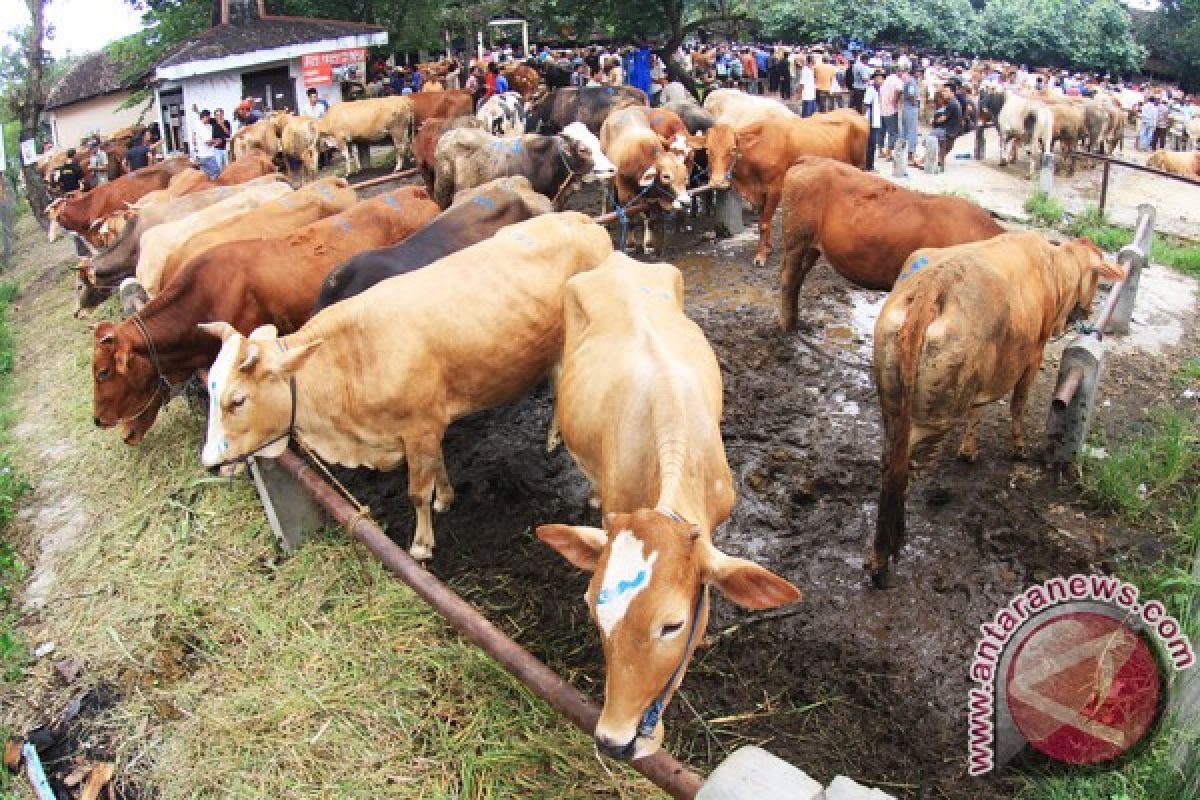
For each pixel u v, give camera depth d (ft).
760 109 47.47
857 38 116.06
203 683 17.26
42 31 73.97
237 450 17.70
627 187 37.70
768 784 9.60
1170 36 137.18
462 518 21.09
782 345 28.66
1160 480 21.11
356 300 18.53
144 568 20.94
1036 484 21.30
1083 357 20.81
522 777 14.21
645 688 10.21
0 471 26.99
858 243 25.36
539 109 52.47
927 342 17.30
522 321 19.80
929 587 18.16
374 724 15.62
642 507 13.50
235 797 14.71
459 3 94.32
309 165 60.44
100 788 15.62
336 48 70.95
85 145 84.74
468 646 16.80
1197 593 15.34
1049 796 13.29
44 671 18.66
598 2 71.20
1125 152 80.33
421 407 18.62
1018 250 19.90
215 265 23.59
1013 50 127.24
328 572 19.29
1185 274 37.45
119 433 27.37
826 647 16.80
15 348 39.99
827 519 20.31
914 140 59.36
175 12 84.84
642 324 15.49
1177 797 12.73
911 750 14.64
